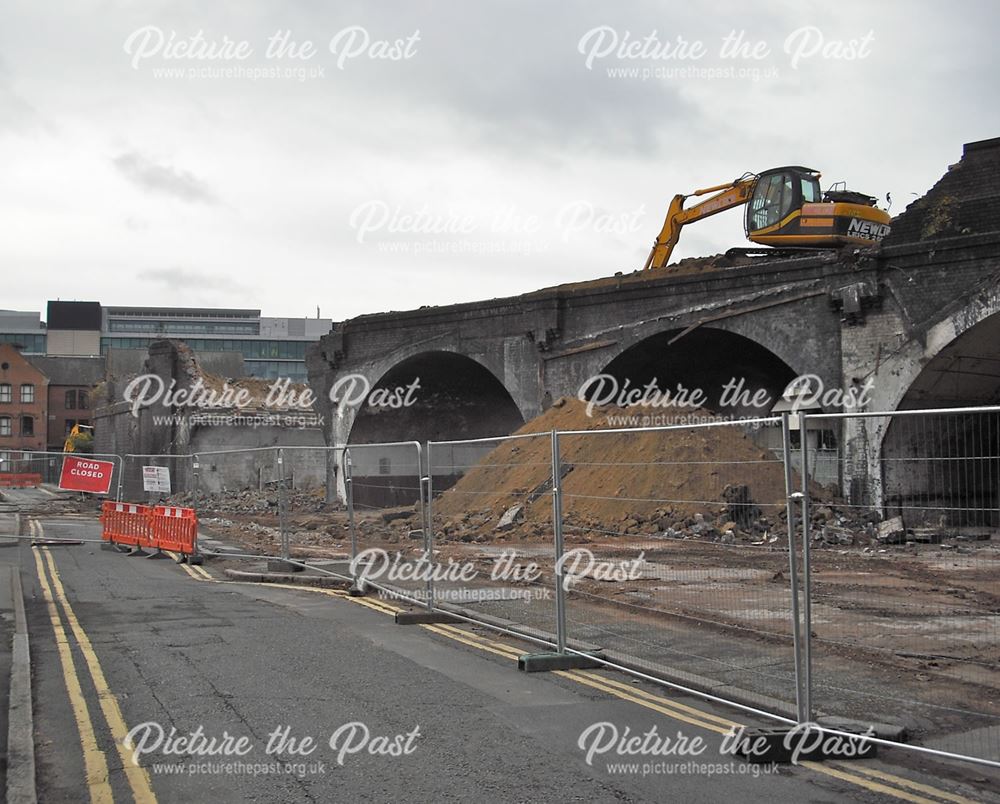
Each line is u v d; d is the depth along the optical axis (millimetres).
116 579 14211
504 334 33969
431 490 11320
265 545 20125
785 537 7359
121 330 119500
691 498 8281
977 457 5766
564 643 8391
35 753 5660
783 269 26484
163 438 48406
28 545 19656
